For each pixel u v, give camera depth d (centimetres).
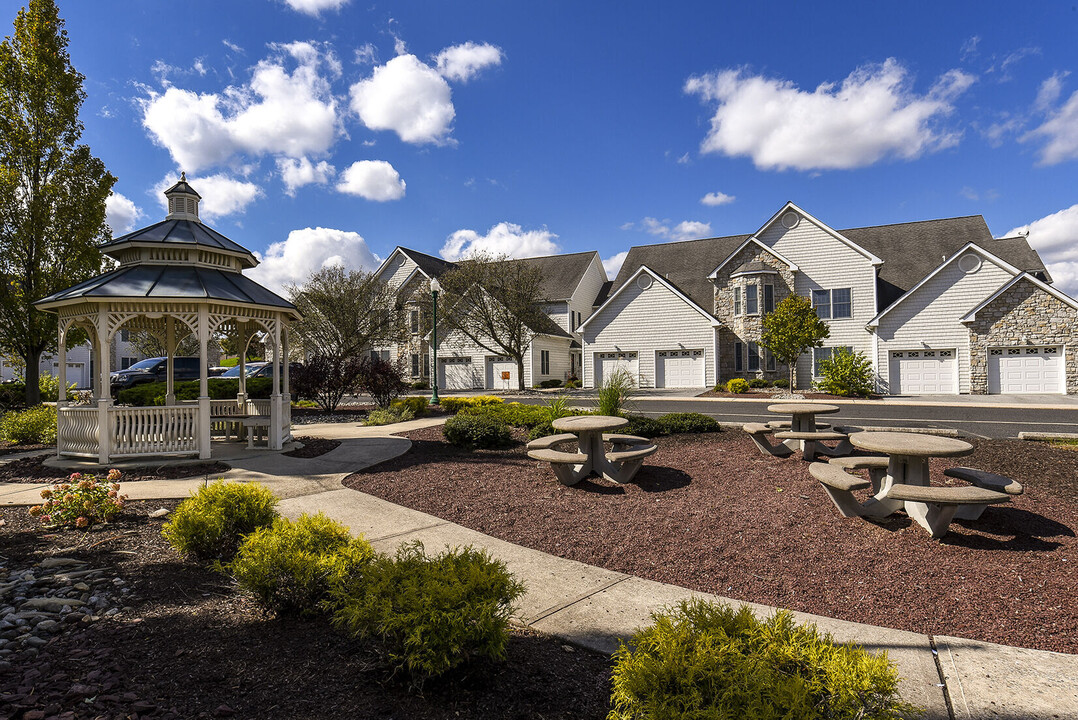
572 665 323
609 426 745
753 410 1816
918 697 286
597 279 4291
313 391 1847
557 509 663
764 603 422
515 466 895
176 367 2536
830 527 555
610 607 407
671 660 219
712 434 1052
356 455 1012
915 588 433
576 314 3894
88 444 945
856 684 205
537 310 3158
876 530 540
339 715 265
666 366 2977
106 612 379
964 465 728
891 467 566
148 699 275
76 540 541
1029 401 1955
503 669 311
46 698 275
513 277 3070
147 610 382
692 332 2911
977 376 2370
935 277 2480
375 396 1903
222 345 3419
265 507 516
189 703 272
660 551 527
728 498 662
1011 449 811
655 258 3569
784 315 2378
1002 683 299
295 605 373
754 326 2819
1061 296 2228
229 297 990
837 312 2747
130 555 497
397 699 279
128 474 877
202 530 470
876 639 355
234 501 502
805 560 493
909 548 500
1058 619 379
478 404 1850
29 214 1772
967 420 1425
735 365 2916
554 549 542
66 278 1802
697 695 206
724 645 228
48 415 1263
